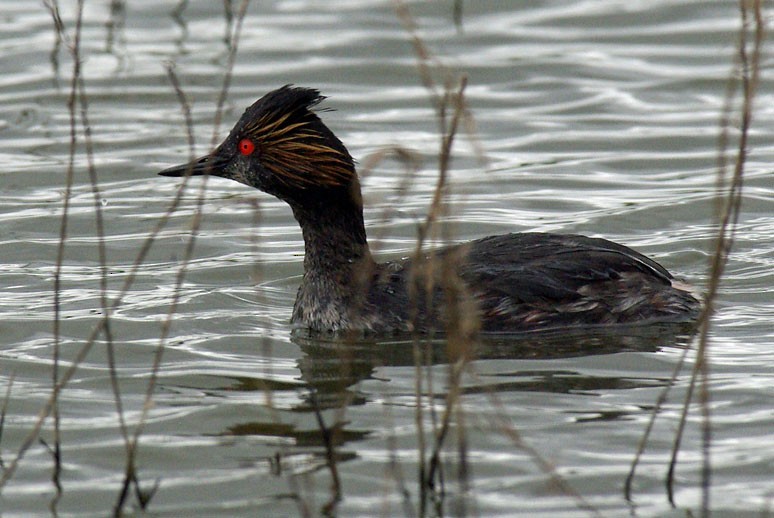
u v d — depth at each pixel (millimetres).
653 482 9711
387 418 10961
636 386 11578
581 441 10398
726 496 9469
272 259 15961
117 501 9680
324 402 11367
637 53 24578
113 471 10188
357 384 11797
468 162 19828
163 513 9492
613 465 9992
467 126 9797
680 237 16516
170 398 11555
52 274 15453
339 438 10594
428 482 9703
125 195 18531
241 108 21891
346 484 9820
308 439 10617
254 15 26578
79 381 12055
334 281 13508
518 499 9500
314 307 13594
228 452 10430
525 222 17266
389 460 10164
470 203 18109
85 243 16578
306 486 9812
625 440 10422
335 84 23281
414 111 22172
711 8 26359
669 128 21125
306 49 24688
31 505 9648
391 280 13453
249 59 24141
